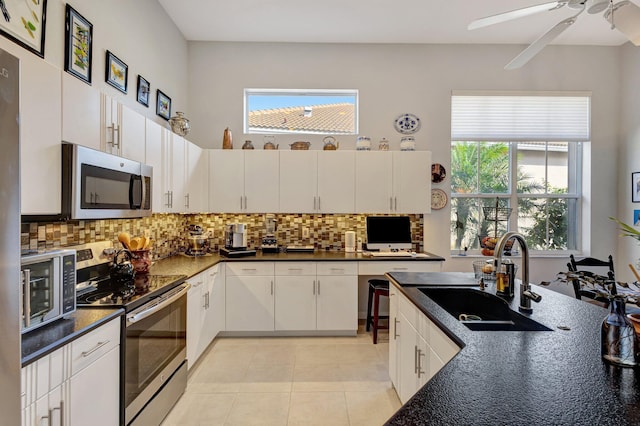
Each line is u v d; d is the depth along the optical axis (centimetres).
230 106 394
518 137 396
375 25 355
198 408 217
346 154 365
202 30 367
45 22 182
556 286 398
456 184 412
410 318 195
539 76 395
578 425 73
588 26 354
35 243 179
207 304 289
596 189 398
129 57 271
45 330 132
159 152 260
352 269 336
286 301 333
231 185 362
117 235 253
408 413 77
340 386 245
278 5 320
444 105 395
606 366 102
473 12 329
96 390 142
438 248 393
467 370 99
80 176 161
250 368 271
